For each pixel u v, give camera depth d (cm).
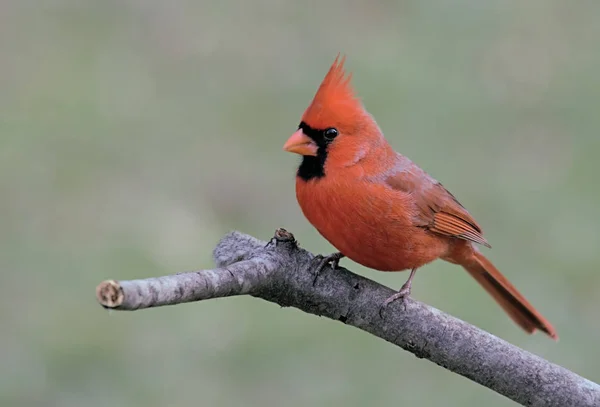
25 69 1241
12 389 864
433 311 568
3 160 1109
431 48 1291
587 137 1169
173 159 1141
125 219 1062
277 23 1340
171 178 1120
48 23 1323
